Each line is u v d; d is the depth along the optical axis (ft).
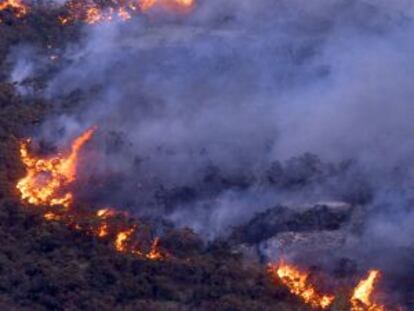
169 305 353.10
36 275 363.56
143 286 358.23
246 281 358.23
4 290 360.07
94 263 365.40
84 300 355.56
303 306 351.46
